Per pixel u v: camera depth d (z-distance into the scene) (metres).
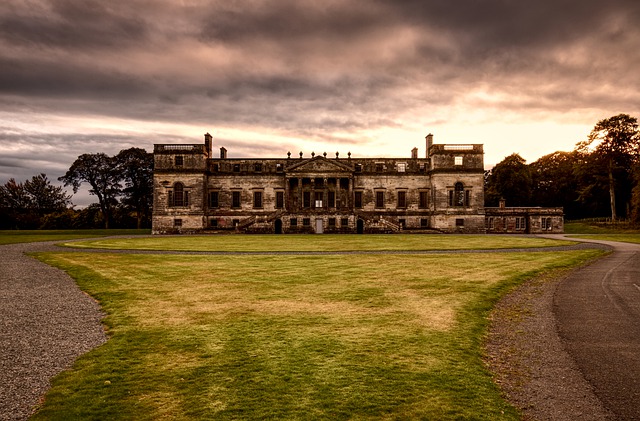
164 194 83.88
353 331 13.46
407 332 13.40
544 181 121.69
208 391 9.34
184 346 12.09
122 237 64.56
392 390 9.39
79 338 12.94
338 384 9.66
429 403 8.84
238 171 86.88
